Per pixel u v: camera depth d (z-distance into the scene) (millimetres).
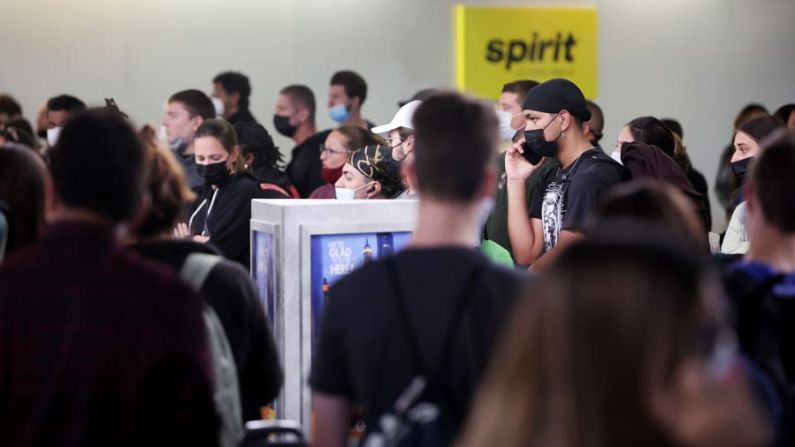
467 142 4023
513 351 2596
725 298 4359
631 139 10773
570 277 2531
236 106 14969
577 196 8227
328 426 4219
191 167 12172
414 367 3932
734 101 17078
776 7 17172
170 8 15297
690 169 12102
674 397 2432
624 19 16562
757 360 4301
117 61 15156
